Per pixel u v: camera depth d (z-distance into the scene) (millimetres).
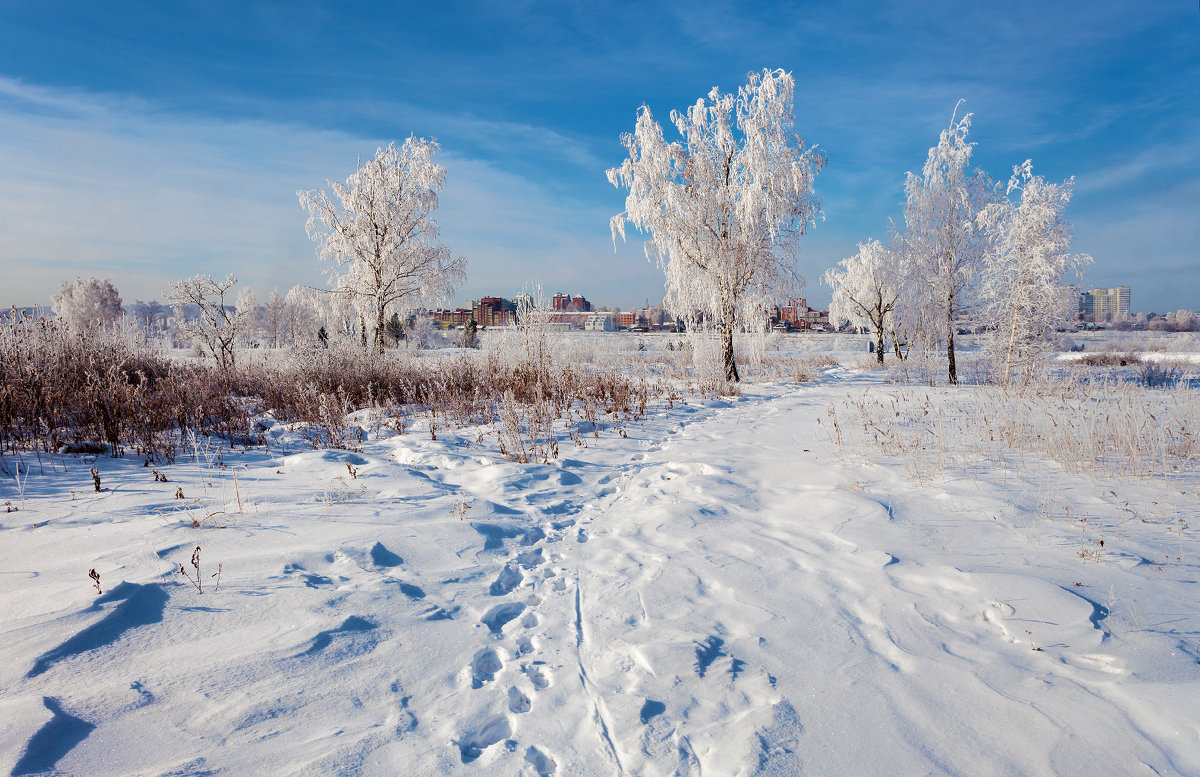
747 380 18984
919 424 7891
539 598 3393
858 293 30406
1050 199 14555
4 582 3145
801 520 4535
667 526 4512
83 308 41875
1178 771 1818
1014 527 4047
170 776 1838
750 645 2746
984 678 2379
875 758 1970
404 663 2617
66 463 5934
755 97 17234
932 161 16938
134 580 3174
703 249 17562
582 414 9906
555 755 2070
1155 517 4109
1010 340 14633
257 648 2605
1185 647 2457
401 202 23172
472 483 5887
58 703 2170
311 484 5520
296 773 1896
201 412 7688
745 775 1900
